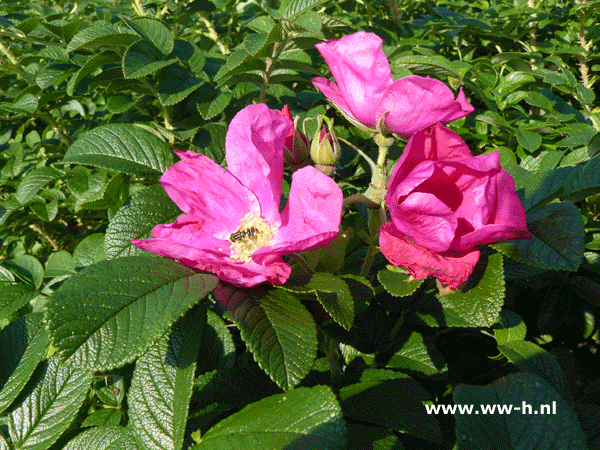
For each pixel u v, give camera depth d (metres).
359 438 0.23
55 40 0.42
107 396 0.31
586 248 0.33
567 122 0.37
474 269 0.22
